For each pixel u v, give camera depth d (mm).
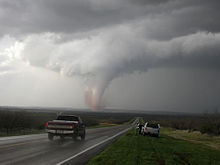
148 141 21156
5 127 36812
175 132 47344
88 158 10398
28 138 18469
